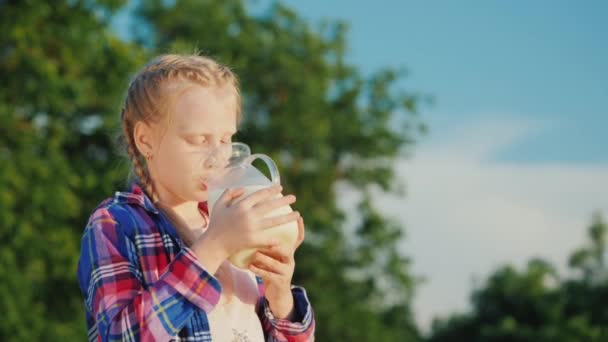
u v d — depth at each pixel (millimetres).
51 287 12742
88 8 13773
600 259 28328
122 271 1839
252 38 18125
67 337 12195
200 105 1929
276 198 1868
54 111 13133
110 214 1922
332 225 17500
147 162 2023
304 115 17656
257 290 2064
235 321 1923
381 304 18234
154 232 1921
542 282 28859
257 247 1830
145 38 18750
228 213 1814
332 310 16953
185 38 17938
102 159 14375
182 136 1924
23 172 12359
